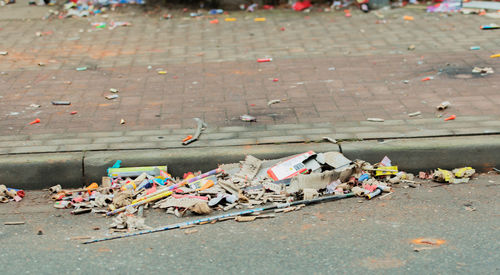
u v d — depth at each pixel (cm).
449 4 1059
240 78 736
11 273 376
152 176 514
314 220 445
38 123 603
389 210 458
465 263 376
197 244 411
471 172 518
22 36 955
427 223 434
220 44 895
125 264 385
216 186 501
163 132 576
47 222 453
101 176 523
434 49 834
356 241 409
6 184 516
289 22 1019
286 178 502
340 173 503
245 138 557
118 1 1155
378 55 815
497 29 921
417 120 586
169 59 824
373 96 660
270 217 452
